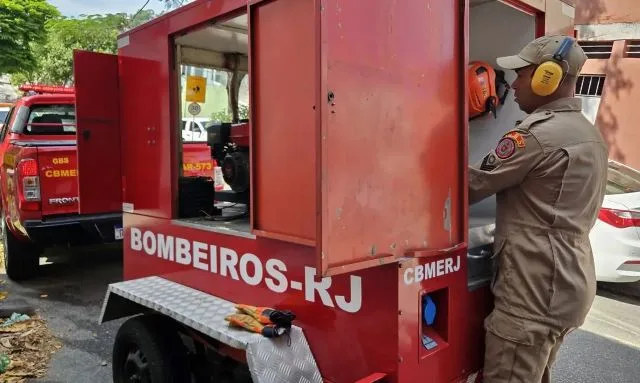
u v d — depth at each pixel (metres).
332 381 2.14
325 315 2.15
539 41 2.24
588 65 9.37
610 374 3.85
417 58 1.92
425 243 2.00
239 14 2.46
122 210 3.41
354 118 1.72
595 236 5.41
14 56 14.60
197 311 2.45
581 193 2.09
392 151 1.85
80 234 5.38
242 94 3.93
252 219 2.17
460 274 2.23
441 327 2.19
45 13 15.44
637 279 5.29
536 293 2.09
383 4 1.79
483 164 2.23
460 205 2.14
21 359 4.01
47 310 5.18
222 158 3.28
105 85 3.32
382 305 1.95
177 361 2.72
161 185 3.03
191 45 3.49
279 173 2.04
